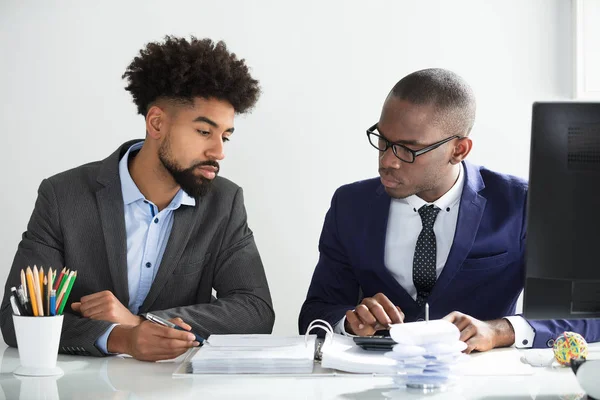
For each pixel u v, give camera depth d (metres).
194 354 1.50
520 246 1.84
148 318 1.58
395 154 1.69
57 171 2.59
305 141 2.61
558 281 1.25
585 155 1.22
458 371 1.23
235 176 2.60
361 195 1.93
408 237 1.87
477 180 1.87
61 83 2.58
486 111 2.62
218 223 1.93
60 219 1.82
